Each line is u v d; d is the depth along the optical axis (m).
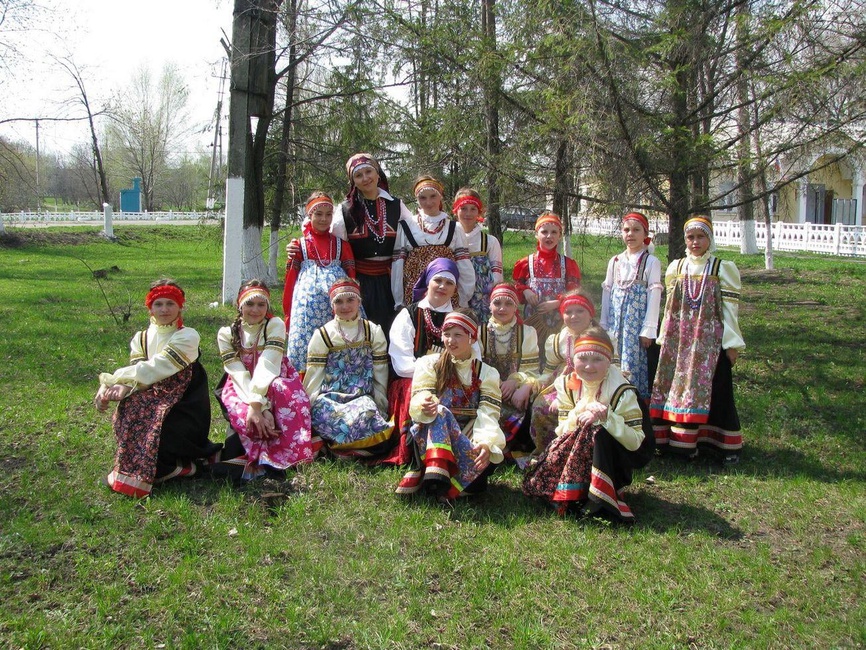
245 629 3.32
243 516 4.30
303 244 5.71
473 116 8.28
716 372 5.48
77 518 4.21
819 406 6.86
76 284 16.23
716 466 5.47
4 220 34.28
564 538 4.22
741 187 8.06
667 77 7.16
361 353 5.29
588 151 7.37
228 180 11.83
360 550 3.99
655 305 5.74
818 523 4.53
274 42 12.80
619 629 3.43
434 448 4.47
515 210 8.97
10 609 3.39
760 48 7.15
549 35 7.10
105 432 5.59
